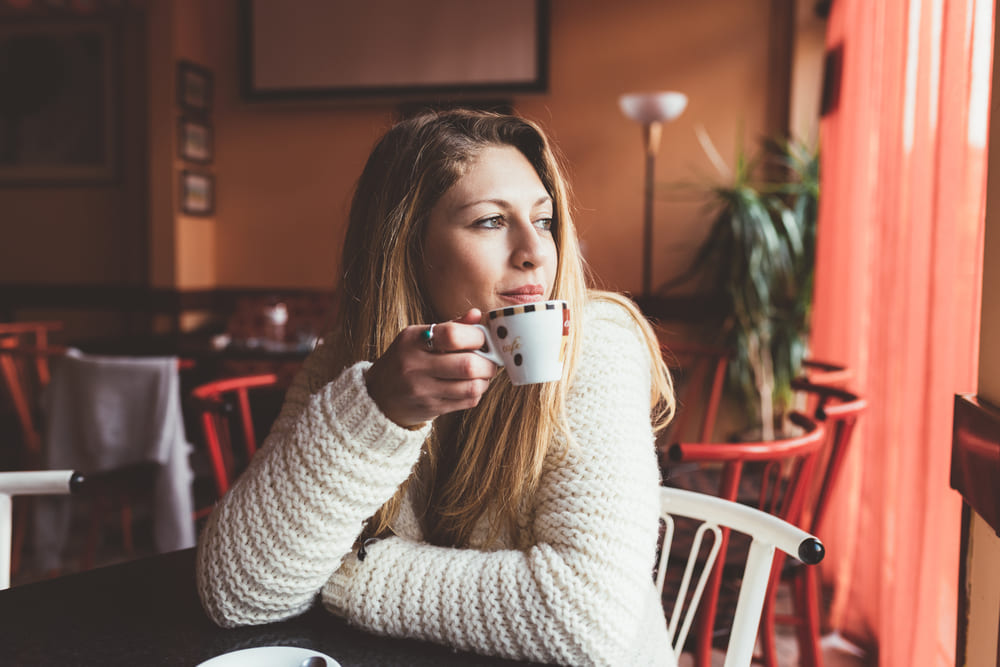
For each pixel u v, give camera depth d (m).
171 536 2.55
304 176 5.01
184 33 4.75
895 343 2.02
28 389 3.41
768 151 4.41
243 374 4.09
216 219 5.13
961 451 1.10
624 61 4.58
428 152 0.86
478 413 0.86
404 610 0.77
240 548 0.75
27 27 5.09
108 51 5.02
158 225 4.76
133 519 3.44
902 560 1.79
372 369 0.72
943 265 1.58
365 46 4.79
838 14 3.14
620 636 0.74
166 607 0.85
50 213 5.17
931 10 1.79
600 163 4.64
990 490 0.96
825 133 3.26
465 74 4.70
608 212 4.64
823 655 2.27
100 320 5.17
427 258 0.87
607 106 4.61
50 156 5.14
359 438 0.72
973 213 1.43
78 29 5.04
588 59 4.62
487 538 0.89
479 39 4.67
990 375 1.05
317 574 0.76
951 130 1.56
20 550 2.92
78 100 5.09
